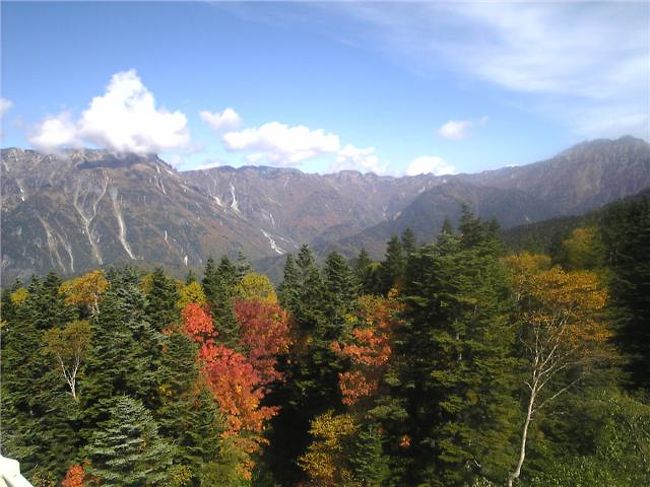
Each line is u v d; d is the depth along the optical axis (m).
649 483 23.47
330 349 35.34
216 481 26.69
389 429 28.53
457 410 25.47
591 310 28.88
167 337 33.25
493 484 24.88
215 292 45.62
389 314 30.58
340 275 43.28
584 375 29.30
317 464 29.72
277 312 44.12
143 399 29.97
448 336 26.00
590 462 25.70
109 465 23.36
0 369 32.78
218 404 30.20
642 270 36.09
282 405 41.09
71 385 33.62
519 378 28.73
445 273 27.31
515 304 31.94
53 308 46.56
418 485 25.86
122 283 48.16
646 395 31.36
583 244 43.62
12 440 28.31
